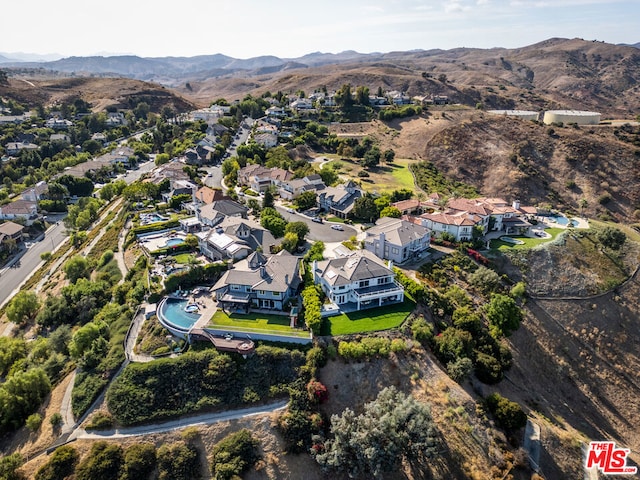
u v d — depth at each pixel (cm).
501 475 5828
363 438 5603
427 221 11344
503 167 17112
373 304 8262
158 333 7475
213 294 8619
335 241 10994
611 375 8594
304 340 7056
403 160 19075
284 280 8094
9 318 9281
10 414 6369
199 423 6122
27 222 14875
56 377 7119
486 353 7512
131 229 11681
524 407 7188
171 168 16188
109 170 19075
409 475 5809
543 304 9488
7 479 5462
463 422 6278
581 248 10988
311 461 5888
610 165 16488
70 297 9231
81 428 6103
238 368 6725
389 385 6675
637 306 9725
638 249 10944
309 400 6328
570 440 6756
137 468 5584
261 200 14050
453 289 8962
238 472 5594
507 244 10950
